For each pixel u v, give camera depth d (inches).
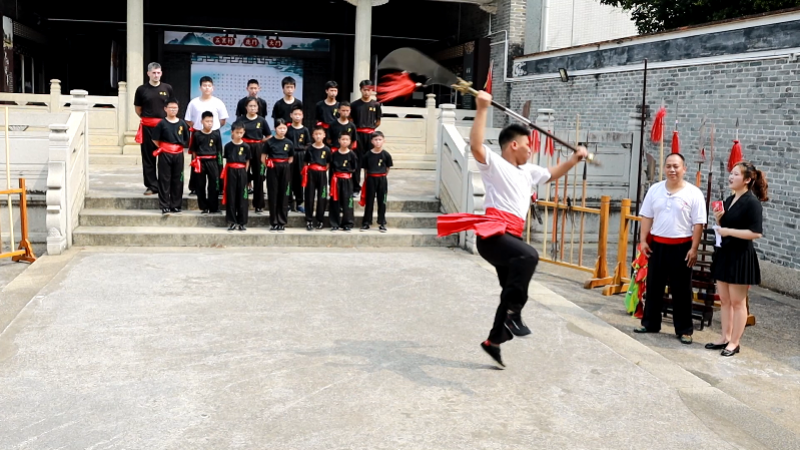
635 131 460.8
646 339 270.7
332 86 406.0
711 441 173.8
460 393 194.9
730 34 406.6
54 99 593.6
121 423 171.0
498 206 196.2
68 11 810.2
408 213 422.9
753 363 249.9
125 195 401.1
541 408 187.8
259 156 391.5
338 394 191.2
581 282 357.4
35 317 247.9
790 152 356.8
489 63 732.0
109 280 296.2
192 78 800.3
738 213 249.6
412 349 227.9
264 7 832.3
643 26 588.7
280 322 250.2
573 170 452.8
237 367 208.2
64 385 192.7
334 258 349.7
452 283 310.8
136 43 612.1
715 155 416.5
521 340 243.0
